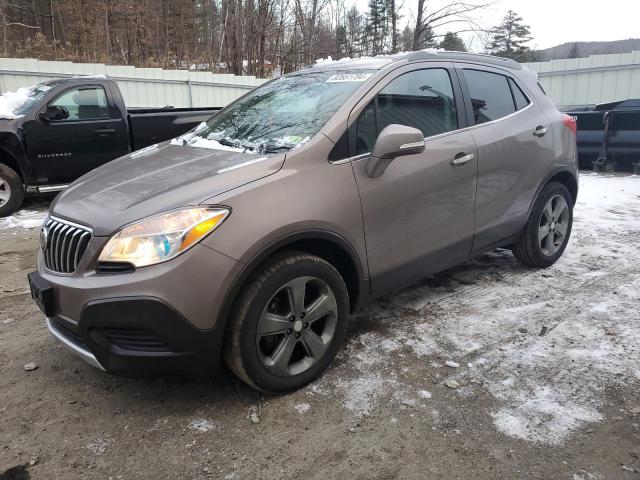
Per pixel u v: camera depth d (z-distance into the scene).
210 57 21.09
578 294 4.18
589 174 9.45
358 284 3.16
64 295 2.56
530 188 4.32
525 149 4.18
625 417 2.63
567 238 4.91
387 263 3.29
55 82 7.66
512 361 3.18
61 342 2.76
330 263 3.12
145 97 13.88
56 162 7.32
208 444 2.50
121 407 2.80
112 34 21.98
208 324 2.48
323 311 2.94
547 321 3.71
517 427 2.57
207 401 2.84
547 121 4.46
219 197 2.55
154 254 2.40
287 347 2.81
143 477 2.30
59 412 2.76
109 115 7.65
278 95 3.78
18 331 3.72
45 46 19.34
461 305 4.01
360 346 3.38
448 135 3.63
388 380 2.99
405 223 3.33
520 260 4.73
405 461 2.36
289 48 18.75
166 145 3.77
